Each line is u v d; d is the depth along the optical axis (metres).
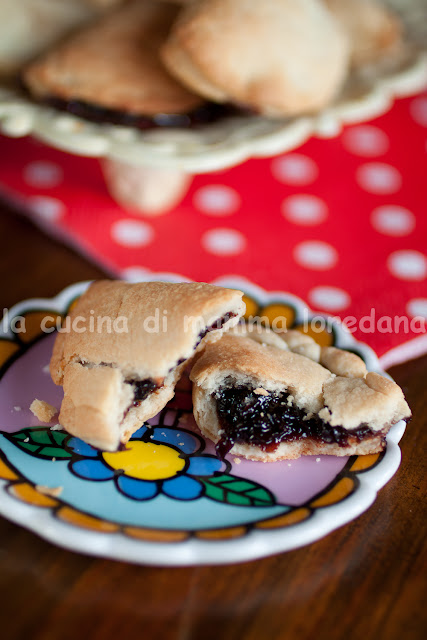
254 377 0.47
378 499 0.45
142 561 0.40
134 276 0.58
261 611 0.40
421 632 0.40
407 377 0.52
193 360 0.49
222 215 0.65
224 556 0.40
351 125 0.77
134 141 0.58
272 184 0.69
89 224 0.63
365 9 0.70
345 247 0.63
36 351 0.50
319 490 0.44
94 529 0.41
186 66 0.60
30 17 0.65
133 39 0.63
